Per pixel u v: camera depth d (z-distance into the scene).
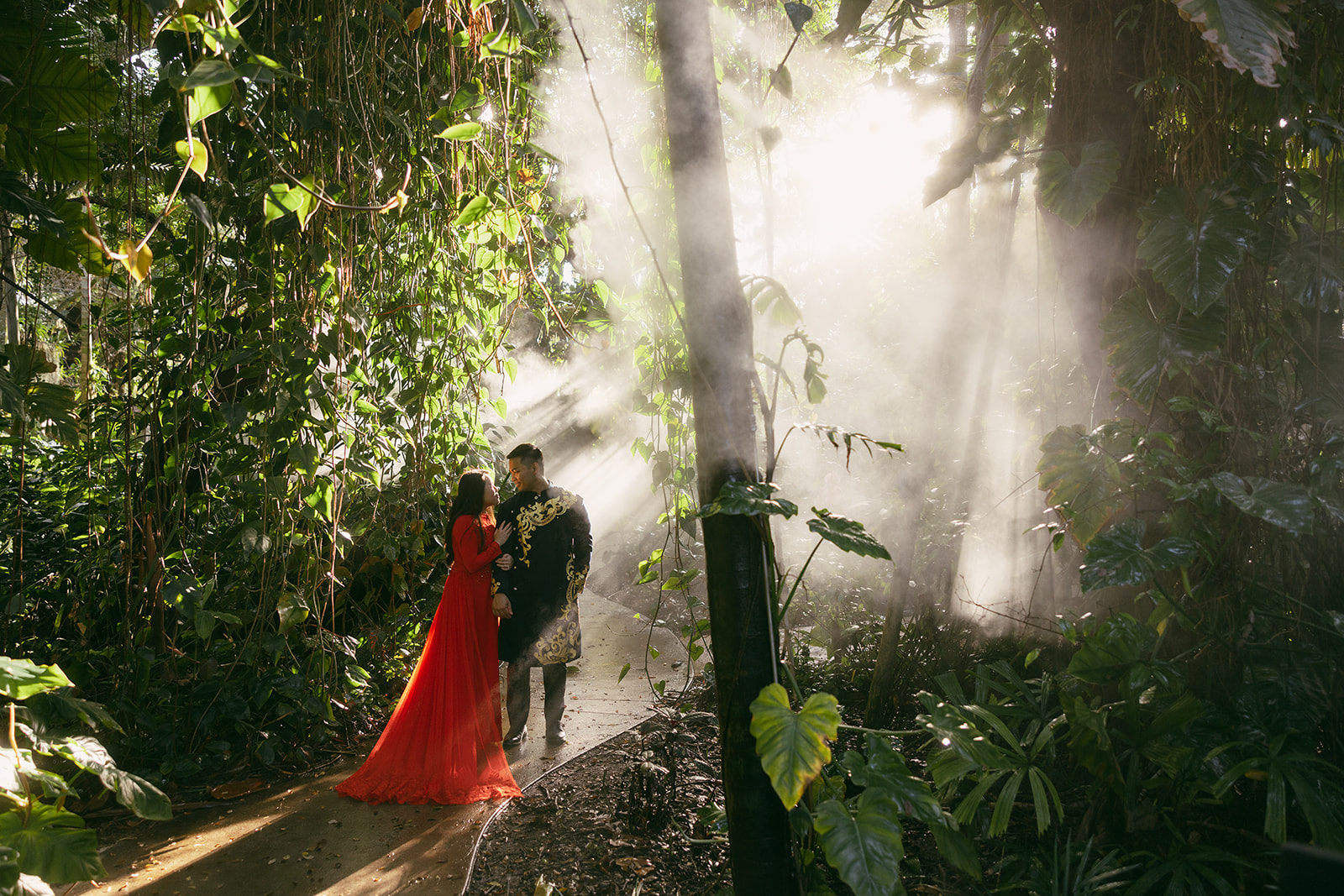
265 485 3.43
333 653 3.93
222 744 3.61
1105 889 2.14
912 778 2.03
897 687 3.50
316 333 3.58
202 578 3.93
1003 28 3.61
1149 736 2.30
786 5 2.49
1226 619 2.43
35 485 4.77
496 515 3.85
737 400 2.02
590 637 5.63
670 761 3.25
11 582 3.69
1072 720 2.32
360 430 4.00
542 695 4.57
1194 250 2.28
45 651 3.90
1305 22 2.33
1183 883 2.11
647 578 3.59
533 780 3.49
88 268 3.01
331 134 3.37
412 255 4.14
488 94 3.23
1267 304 2.47
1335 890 1.37
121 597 3.98
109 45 2.92
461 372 4.55
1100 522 2.49
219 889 2.72
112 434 3.71
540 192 3.77
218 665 3.86
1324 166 2.55
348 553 4.39
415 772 3.36
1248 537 2.44
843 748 3.25
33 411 2.99
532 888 2.66
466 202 3.65
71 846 1.80
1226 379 2.46
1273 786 2.03
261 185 3.24
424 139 3.65
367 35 3.37
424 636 4.93
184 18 1.94
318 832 3.09
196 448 3.67
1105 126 2.67
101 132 3.10
